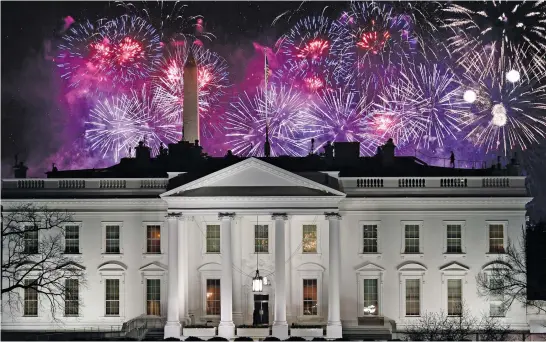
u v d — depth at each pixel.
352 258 127.12
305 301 126.94
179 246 123.25
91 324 128.50
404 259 127.06
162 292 128.00
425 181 127.44
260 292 126.81
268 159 137.12
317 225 127.25
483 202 126.88
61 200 128.50
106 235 129.12
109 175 135.38
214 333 121.38
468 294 126.62
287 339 118.88
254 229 127.44
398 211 127.25
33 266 122.56
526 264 136.75
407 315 126.75
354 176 130.00
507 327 125.56
